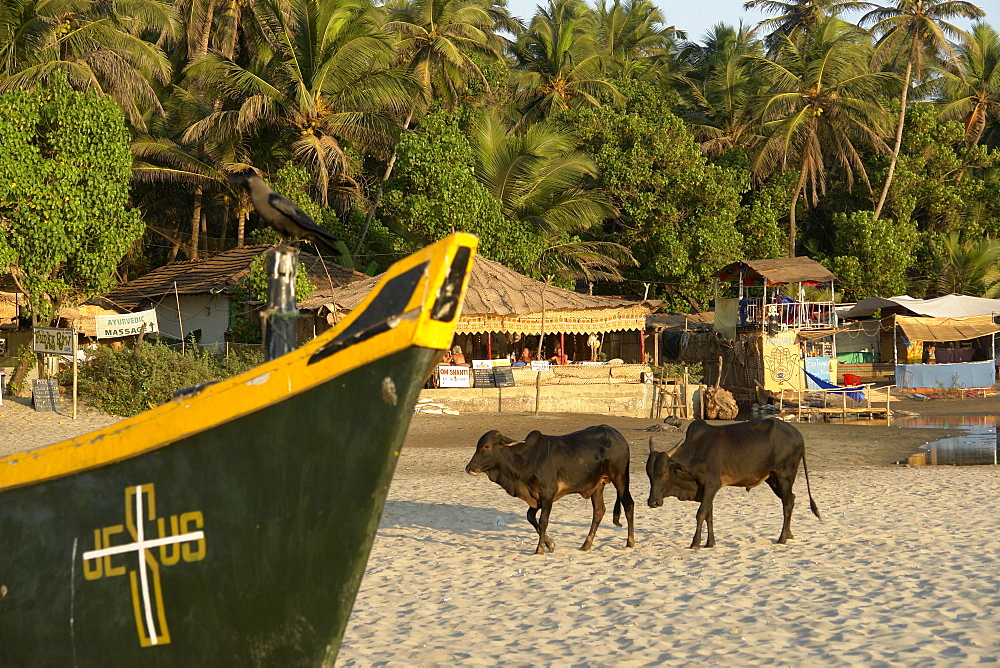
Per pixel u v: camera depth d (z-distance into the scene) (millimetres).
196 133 35000
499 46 49594
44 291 25016
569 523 12344
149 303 33062
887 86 47344
